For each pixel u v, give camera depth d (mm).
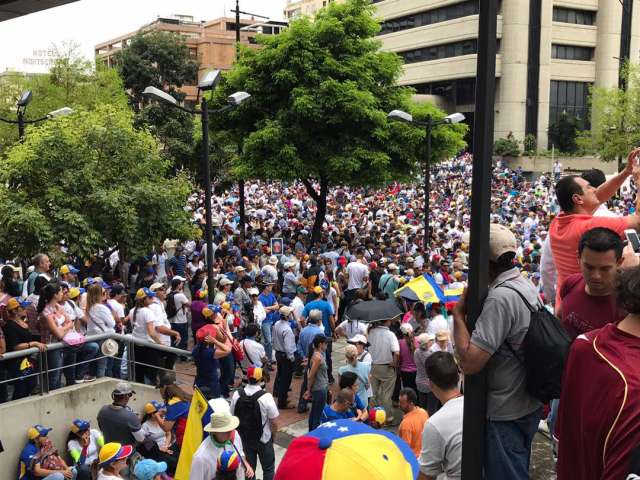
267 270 16516
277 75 20672
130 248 15227
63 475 7695
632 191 30531
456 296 12062
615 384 2162
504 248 2809
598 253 2918
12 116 32344
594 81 70625
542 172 61188
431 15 69500
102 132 15461
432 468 3613
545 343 2662
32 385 8773
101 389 9297
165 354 11383
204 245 20656
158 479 6926
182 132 34812
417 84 73188
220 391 10953
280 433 10414
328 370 12562
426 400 9766
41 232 13680
